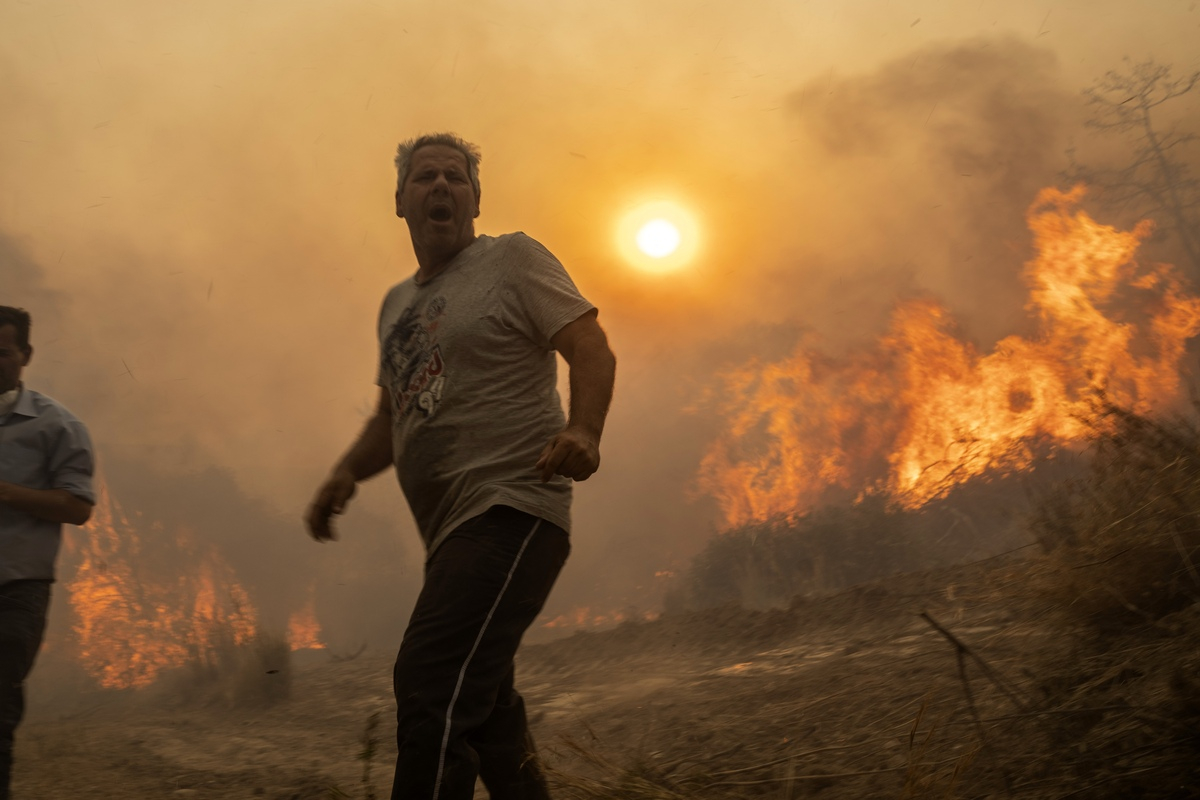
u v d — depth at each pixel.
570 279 2.25
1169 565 2.73
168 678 9.30
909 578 5.95
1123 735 2.07
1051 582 3.03
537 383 2.22
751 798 2.38
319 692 6.95
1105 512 3.06
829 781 2.40
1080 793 1.91
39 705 10.56
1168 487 2.87
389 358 2.36
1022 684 2.68
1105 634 2.74
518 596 2.02
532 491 2.11
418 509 2.26
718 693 4.34
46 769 4.51
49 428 3.24
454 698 1.90
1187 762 1.88
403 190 2.46
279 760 4.59
